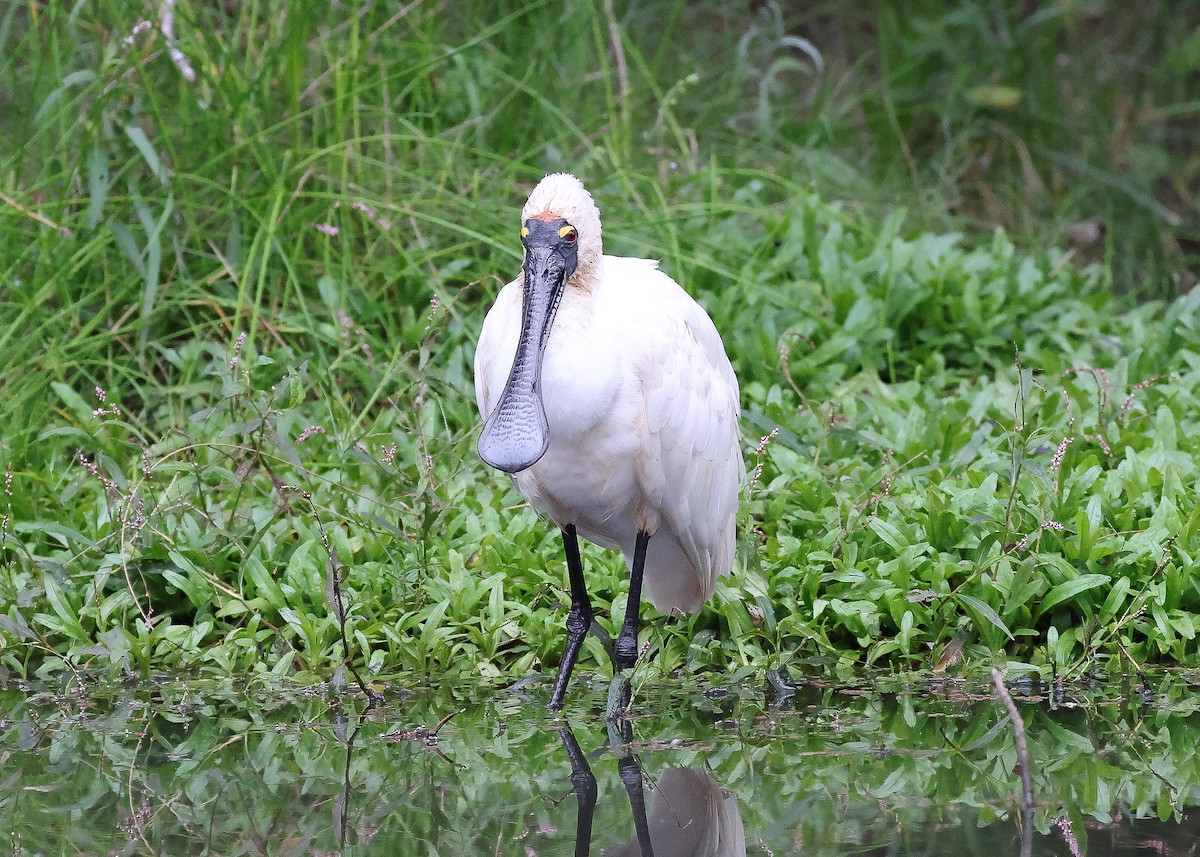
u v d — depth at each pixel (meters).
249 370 11.52
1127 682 9.41
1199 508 10.02
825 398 12.70
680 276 14.02
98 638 9.83
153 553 10.23
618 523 9.30
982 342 14.02
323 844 7.01
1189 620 9.54
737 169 15.59
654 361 8.75
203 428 11.62
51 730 8.73
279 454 10.80
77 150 14.10
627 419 8.71
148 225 12.83
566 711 9.08
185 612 10.29
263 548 10.33
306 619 9.72
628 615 9.27
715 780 7.86
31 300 12.71
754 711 9.02
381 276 14.10
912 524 10.27
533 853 6.90
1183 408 12.15
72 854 6.89
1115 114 21.47
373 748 8.42
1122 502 10.66
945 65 21.02
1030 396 12.34
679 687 9.49
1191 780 7.77
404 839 7.07
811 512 10.52
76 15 14.47
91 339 12.86
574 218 8.74
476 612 10.01
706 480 9.15
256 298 12.84
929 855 6.71
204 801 7.58
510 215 14.39
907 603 9.70
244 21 15.22
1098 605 9.83
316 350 13.19
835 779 7.85
